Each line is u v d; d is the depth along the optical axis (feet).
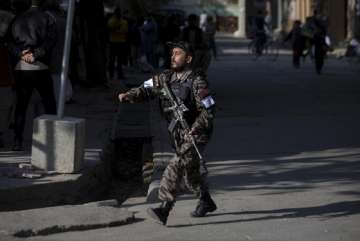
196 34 72.28
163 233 29.22
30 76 41.39
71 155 37.06
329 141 50.85
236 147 48.62
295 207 33.30
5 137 46.93
